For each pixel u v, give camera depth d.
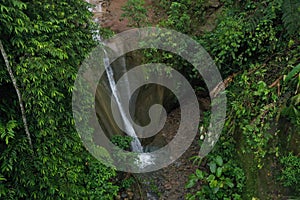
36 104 2.35
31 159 2.36
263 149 2.81
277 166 2.70
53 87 2.43
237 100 3.18
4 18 2.07
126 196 3.24
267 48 3.39
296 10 2.84
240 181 2.95
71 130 2.72
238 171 2.97
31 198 2.37
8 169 2.16
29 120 2.39
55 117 2.52
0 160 2.22
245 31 3.40
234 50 3.50
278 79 2.92
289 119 2.72
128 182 3.30
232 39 3.46
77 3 3.03
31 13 2.47
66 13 2.83
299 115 2.52
